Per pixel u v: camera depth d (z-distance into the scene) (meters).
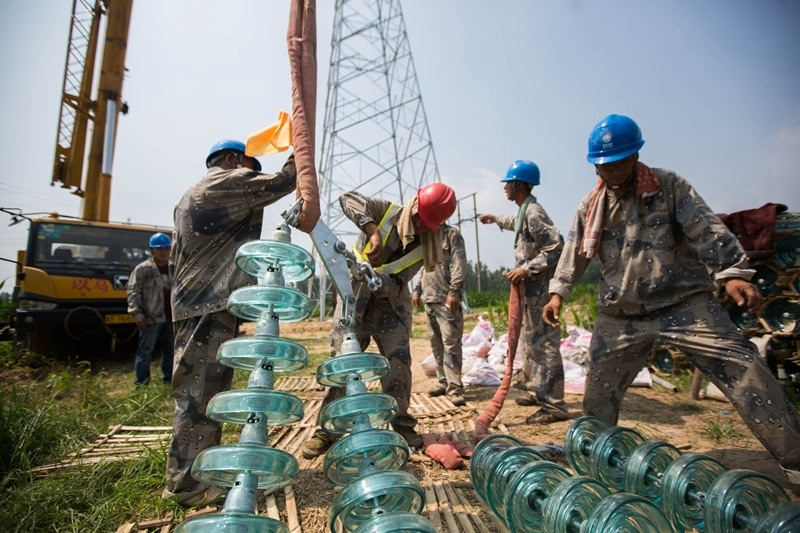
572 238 3.14
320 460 3.32
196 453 2.58
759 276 5.02
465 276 5.07
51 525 2.50
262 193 2.61
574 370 5.89
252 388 1.65
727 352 2.50
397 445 1.70
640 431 3.82
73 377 6.40
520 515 2.14
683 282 2.69
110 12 10.27
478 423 3.50
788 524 1.63
